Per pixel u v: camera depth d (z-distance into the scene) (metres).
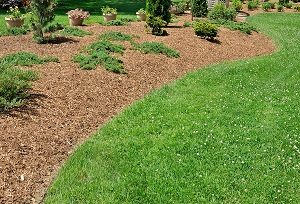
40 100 11.92
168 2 24.30
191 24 25.80
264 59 20.52
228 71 17.80
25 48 17.28
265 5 41.75
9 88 11.57
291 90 15.58
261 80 16.88
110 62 16.14
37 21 18.34
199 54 20.38
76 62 15.81
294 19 36.19
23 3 29.70
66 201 7.94
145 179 8.83
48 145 9.91
